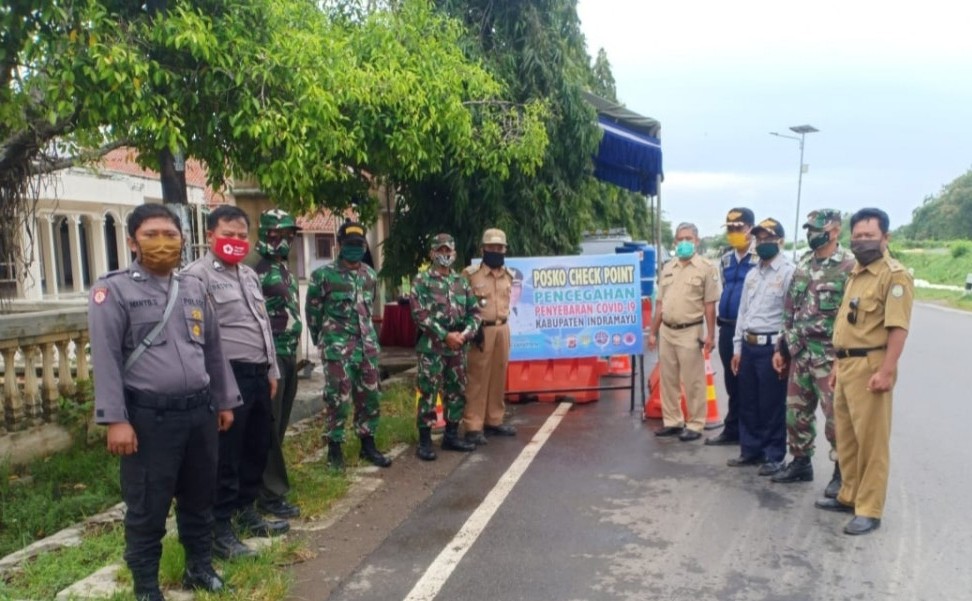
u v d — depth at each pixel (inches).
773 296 251.6
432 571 176.2
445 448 281.3
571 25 429.1
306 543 192.9
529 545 191.5
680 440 294.8
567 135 409.1
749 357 254.8
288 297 215.9
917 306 1021.8
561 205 418.6
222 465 181.0
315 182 324.5
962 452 270.7
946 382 412.2
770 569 175.6
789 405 237.0
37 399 265.9
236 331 184.4
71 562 177.3
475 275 292.7
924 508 214.2
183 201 258.8
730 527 202.7
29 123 216.5
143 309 145.6
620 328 344.8
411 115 313.6
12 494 233.3
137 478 146.7
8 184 247.0
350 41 307.3
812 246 227.1
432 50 327.9
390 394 359.9
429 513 214.7
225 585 163.6
